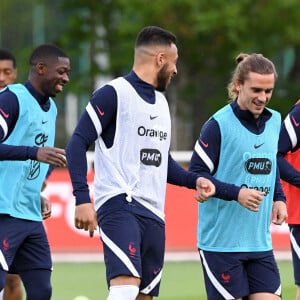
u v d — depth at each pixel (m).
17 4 117.69
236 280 24.67
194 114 103.44
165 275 42.97
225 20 93.31
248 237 24.72
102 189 24.41
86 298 35.16
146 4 94.12
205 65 100.25
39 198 27.72
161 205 24.84
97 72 103.75
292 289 38.66
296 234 27.70
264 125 24.89
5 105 26.62
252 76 24.14
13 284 29.09
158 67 24.69
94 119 24.14
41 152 25.55
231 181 24.77
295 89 101.69
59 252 48.28
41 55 27.33
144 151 24.45
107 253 24.14
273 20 96.44
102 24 103.75
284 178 26.62
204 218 24.97
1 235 26.97
